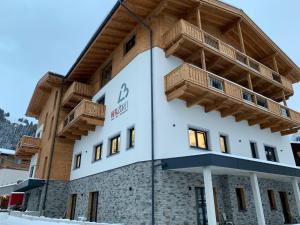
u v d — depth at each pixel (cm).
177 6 1402
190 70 1180
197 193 1178
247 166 1062
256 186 1123
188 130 1277
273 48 1850
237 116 1523
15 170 3616
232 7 1558
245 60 1538
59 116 2038
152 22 1421
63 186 1866
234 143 1456
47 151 2016
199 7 1398
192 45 1298
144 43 1402
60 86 2153
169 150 1165
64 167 1914
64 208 1814
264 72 1648
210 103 1352
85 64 1900
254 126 1642
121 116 1431
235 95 1330
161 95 1245
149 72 1305
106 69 1852
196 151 1259
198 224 1120
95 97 1866
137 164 1190
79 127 1670
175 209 1077
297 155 2250
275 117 1565
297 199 1293
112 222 1255
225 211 1236
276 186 1539
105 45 1689
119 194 1262
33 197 2033
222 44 1416
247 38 1808
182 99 1305
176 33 1270
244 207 1294
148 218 1049
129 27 1545
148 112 1230
